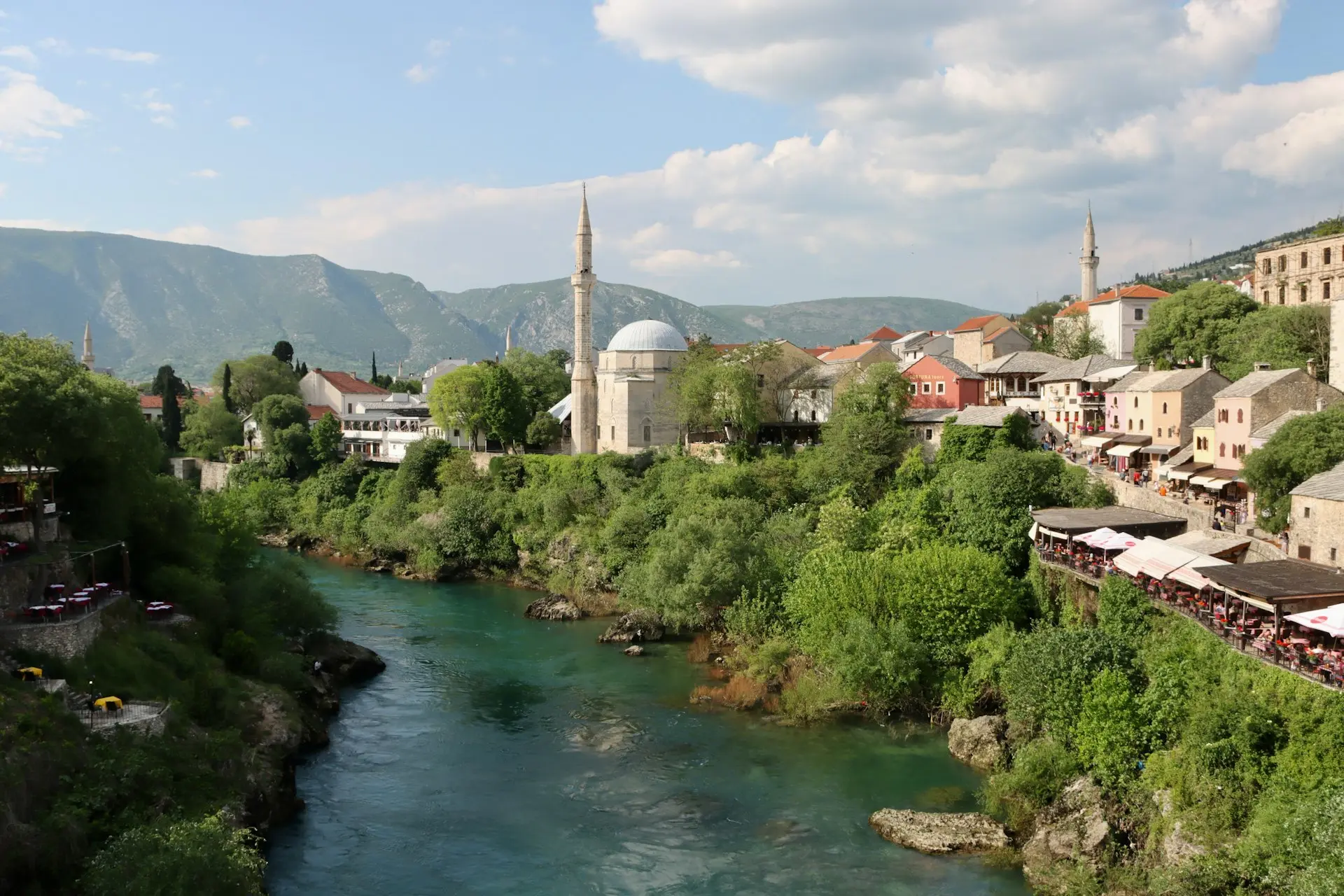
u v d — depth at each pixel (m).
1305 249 114.94
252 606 77.25
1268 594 51.62
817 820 54.47
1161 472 90.94
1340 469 62.53
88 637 57.66
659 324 149.12
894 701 68.94
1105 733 52.47
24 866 40.72
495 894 47.75
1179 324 112.56
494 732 68.94
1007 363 126.88
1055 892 46.00
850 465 107.25
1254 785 45.59
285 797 56.03
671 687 78.00
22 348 65.94
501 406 153.38
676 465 122.12
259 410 180.00
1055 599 73.19
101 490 72.81
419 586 120.19
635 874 49.38
